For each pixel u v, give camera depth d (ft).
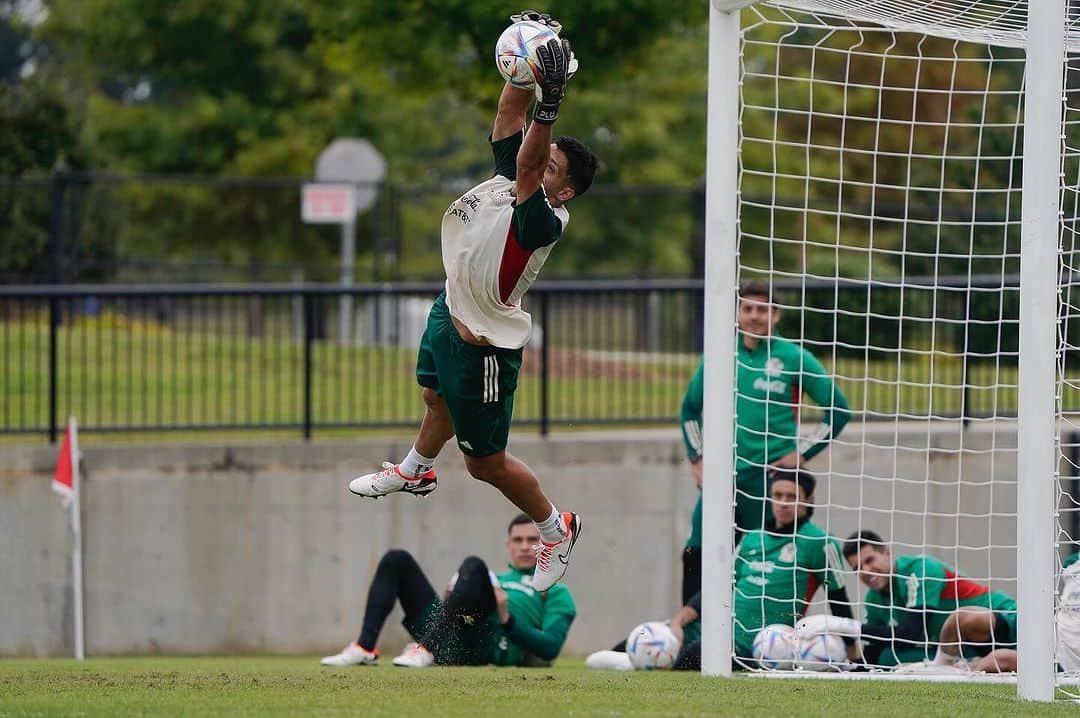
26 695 65.87
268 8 307.17
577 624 136.15
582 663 116.47
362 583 135.33
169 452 134.51
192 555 134.51
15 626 132.87
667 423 140.87
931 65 308.81
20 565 133.28
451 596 97.66
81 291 135.13
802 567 97.19
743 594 91.91
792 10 88.48
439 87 170.30
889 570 98.02
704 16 153.69
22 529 133.28
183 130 313.53
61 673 81.25
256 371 167.53
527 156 62.03
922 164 251.60
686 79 326.85
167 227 285.64
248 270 229.86
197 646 134.21
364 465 135.85
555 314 158.92
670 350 180.65
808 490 99.45
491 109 164.86
